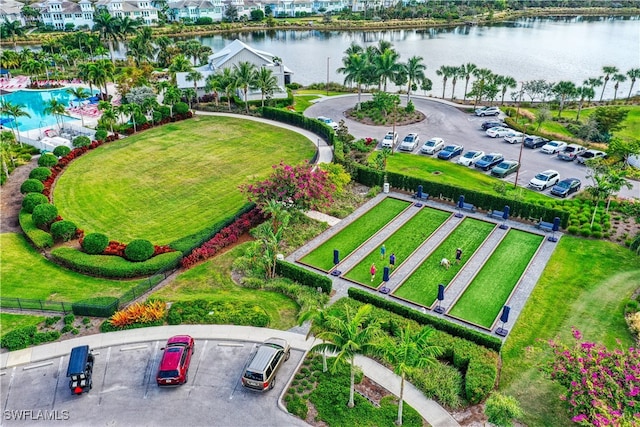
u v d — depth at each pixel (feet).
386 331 94.68
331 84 313.73
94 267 114.21
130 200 154.30
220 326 96.43
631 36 553.64
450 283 111.96
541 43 510.99
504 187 150.92
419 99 285.02
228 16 620.49
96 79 280.72
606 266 117.50
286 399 79.51
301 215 138.92
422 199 154.51
